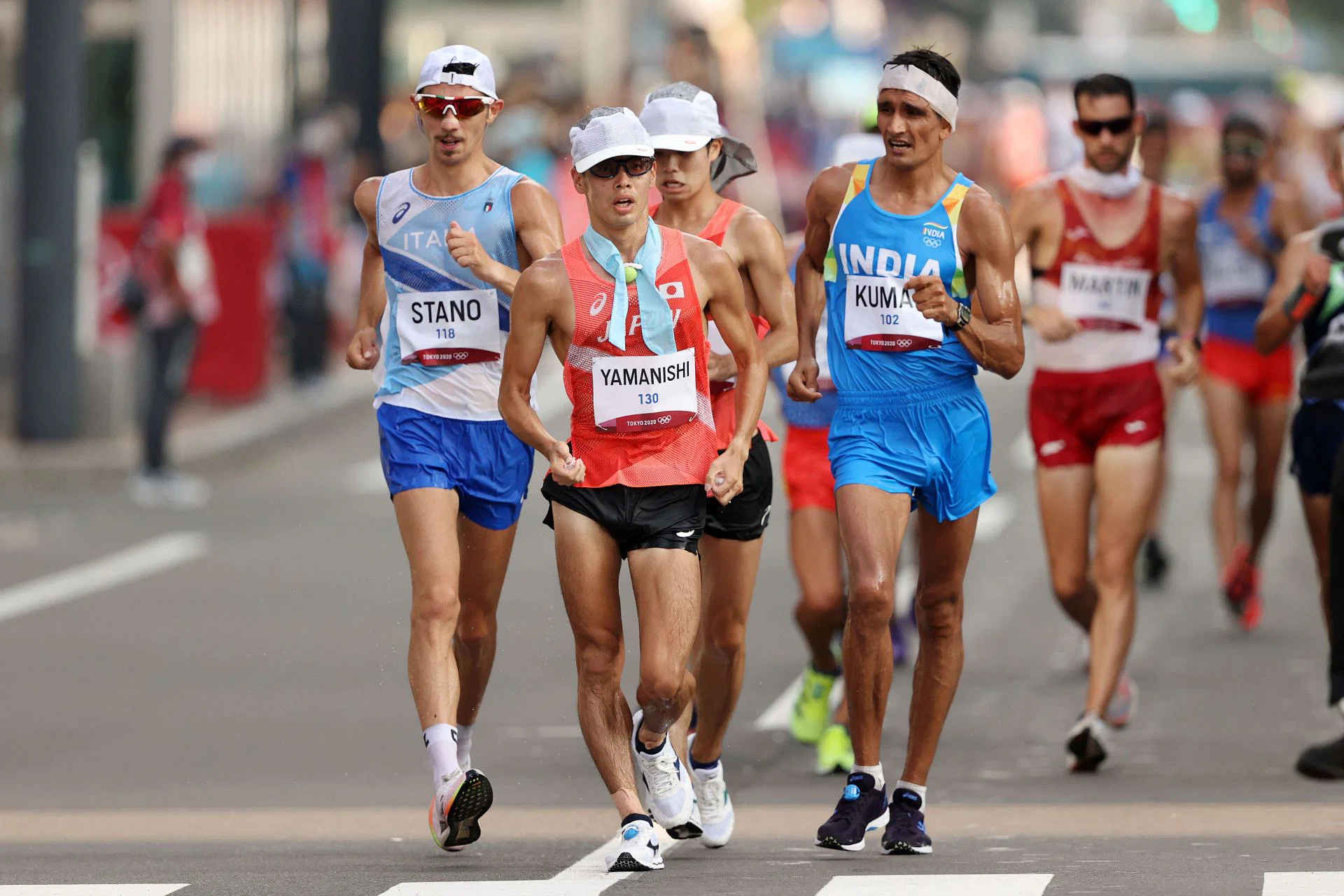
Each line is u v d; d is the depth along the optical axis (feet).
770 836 84.69
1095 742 98.12
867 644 77.92
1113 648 100.73
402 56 470.39
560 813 91.35
